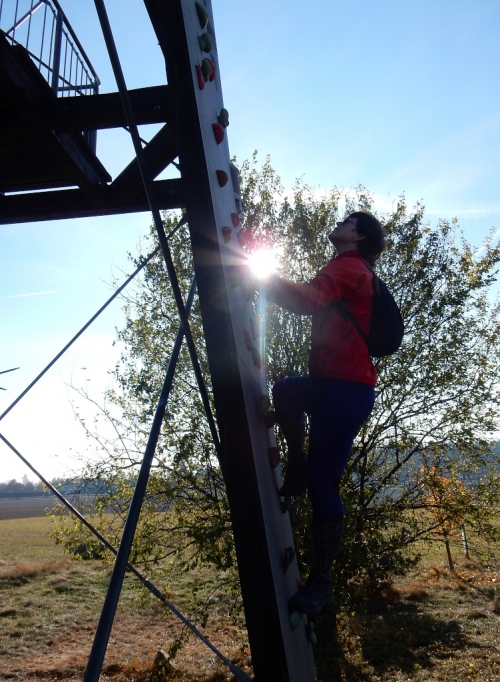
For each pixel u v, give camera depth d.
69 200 3.80
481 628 11.49
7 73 2.82
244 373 1.69
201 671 10.27
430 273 10.85
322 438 1.85
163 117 3.30
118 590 1.14
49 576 18.73
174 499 9.87
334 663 9.66
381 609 13.34
